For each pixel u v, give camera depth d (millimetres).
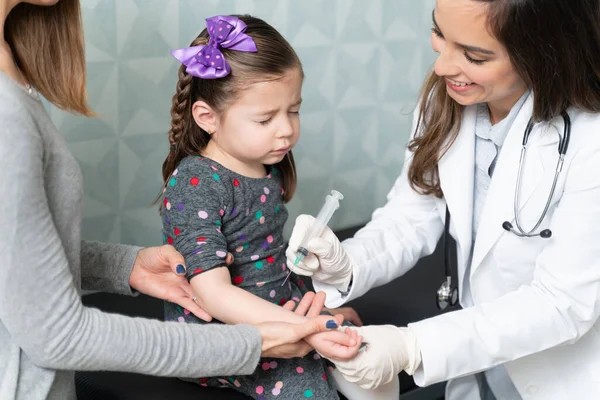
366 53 2338
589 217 1300
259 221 1438
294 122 1404
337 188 2424
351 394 1499
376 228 1651
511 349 1308
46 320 1035
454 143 1507
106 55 1868
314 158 2340
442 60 1271
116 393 1471
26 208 1000
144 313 1857
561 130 1335
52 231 1043
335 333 1243
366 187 2492
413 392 1767
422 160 1528
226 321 1309
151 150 2014
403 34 2396
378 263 1565
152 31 1920
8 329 1032
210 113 1392
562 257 1314
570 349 1452
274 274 1486
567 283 1306
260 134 1356
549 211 1381
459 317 1336
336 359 1270
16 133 992
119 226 2023
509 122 1425
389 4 2334
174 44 1964
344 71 2312
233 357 1171
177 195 1374
